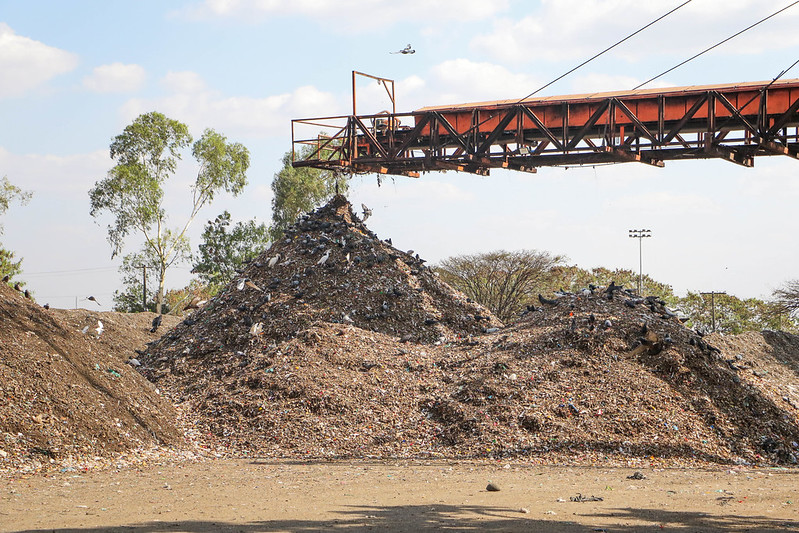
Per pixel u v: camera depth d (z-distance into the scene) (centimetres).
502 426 1956
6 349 1942
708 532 1014
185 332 2839
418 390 2205
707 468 1769
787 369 3294
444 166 3409
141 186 5497
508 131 3309
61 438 1720
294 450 1916
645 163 3067
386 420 2055
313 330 2511
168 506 1198
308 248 3203
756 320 6706
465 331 2880
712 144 2875
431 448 1917
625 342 2297
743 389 2203
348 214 3556
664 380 2166
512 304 6050
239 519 1084
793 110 2770
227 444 1986
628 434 1925
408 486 1434
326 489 1391
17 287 2600
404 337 2709
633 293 2738
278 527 1025
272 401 2148
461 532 999
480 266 6184
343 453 1889
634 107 3061
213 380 2402
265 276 3084
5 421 1683
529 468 1692
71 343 2172
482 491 1376
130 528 1014
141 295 6975
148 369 2591
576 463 1769
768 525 1068
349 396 2156
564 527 1034
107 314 4156
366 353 2423
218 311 2933
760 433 2027
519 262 6162
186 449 1933
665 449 1877
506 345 2397
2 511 1145
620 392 2078
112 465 1680
